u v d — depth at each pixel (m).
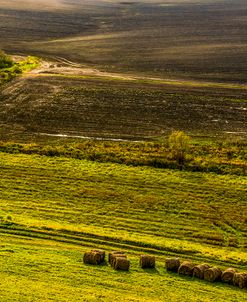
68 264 68.69
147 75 177.62
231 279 66.25
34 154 108.56
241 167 103.94
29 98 145.75
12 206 87.62
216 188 95.69
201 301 61.56
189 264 68.06
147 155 108.50
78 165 103.94
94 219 84.94
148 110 138.75
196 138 120.62
